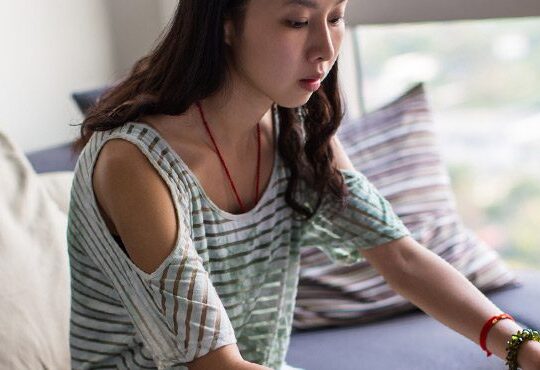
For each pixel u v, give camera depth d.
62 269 1.99
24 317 1.88
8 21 2.69
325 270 2.20
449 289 1.60
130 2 3.00
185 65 1.41
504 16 2.34
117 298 1.53
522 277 2.28
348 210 1.64
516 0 2.30
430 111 2.41
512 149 2.57
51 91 2.82
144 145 1.41
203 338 1.37
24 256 1.94
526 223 2.61
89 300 1.55
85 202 1.46
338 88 1.58
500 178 2.62
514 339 1.48
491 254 2.25
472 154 2.66
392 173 2.32
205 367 1.38
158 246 1.39
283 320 1.70
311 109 1.58
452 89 2.66
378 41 2.77
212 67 1.41
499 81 2.55
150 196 1.40
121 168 1.40
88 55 2.91
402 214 2.26
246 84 1.46
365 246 1.65
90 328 1.57
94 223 1.46
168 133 1.47
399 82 2.76
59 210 2.12
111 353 1.58
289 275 1.69
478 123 2.63
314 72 1.38
